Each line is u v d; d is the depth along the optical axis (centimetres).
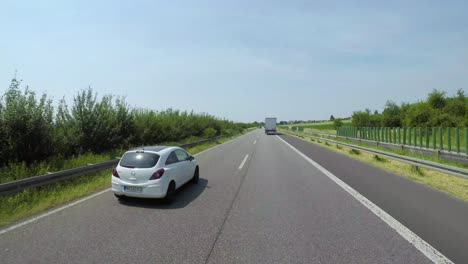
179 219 698
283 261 480
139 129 2259
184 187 1061
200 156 2089
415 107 4600
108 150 1809
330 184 1111
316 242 557
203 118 4809
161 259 486
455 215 723
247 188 1043
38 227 637
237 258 491
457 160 1752
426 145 2325
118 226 646
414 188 1041
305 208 787
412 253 509
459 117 3931
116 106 2036
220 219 697
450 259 488
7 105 1197
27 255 499
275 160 1866
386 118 5406
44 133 1269
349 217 708
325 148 2858
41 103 1287
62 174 1000
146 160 865
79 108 1694
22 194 838
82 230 620
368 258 491
